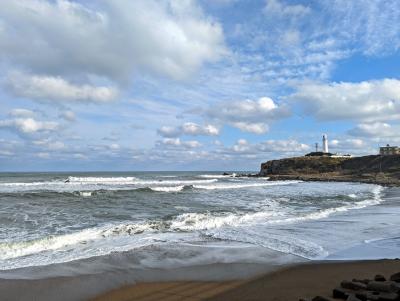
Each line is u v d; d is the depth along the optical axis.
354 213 18.59
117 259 9.16
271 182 67.31
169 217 15.62
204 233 12.59
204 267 8.68
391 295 5.32
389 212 19.05
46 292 6.90
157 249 10.21
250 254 9.86
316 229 13.59
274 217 16.52
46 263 8.68
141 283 7.53
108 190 29.78
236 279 7.80
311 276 7.86
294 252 10.12
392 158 89.69
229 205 21.78
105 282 7.54
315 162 106.19
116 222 14.72
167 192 31.59
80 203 21.39
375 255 9.87
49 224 14.00
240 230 13.24
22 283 7.30
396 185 53.97
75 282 7.47
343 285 6.17
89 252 9.77
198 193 31.34
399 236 12.39
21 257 9.13
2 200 21.97
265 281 7.60
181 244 10.88
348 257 9.65
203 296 6.77
